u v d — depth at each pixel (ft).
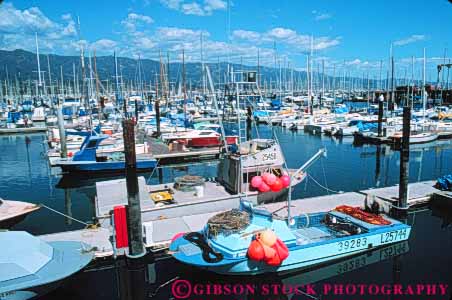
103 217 51.44
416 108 224.74
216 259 37.55
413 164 106.42
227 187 65.16
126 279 41.45
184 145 123.13
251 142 68.03
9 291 32.37
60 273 35.01
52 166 102.42
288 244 40.73
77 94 302.25
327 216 49.47
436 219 58.03
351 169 100.68
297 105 274.36
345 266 44.24
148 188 63.82
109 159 98.58
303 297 38.58
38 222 63.16
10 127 188.14
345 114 201.98
